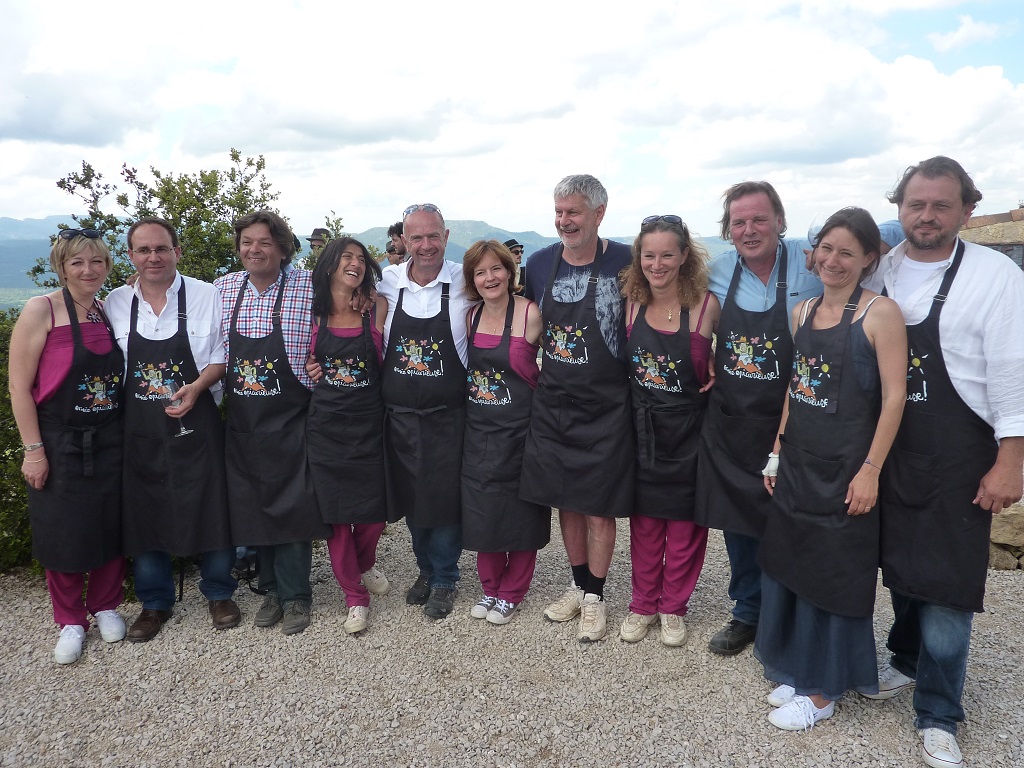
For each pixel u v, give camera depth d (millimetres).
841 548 2682
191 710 3061
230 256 4699
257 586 4172
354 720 2975
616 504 3391
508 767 2688
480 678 3266
